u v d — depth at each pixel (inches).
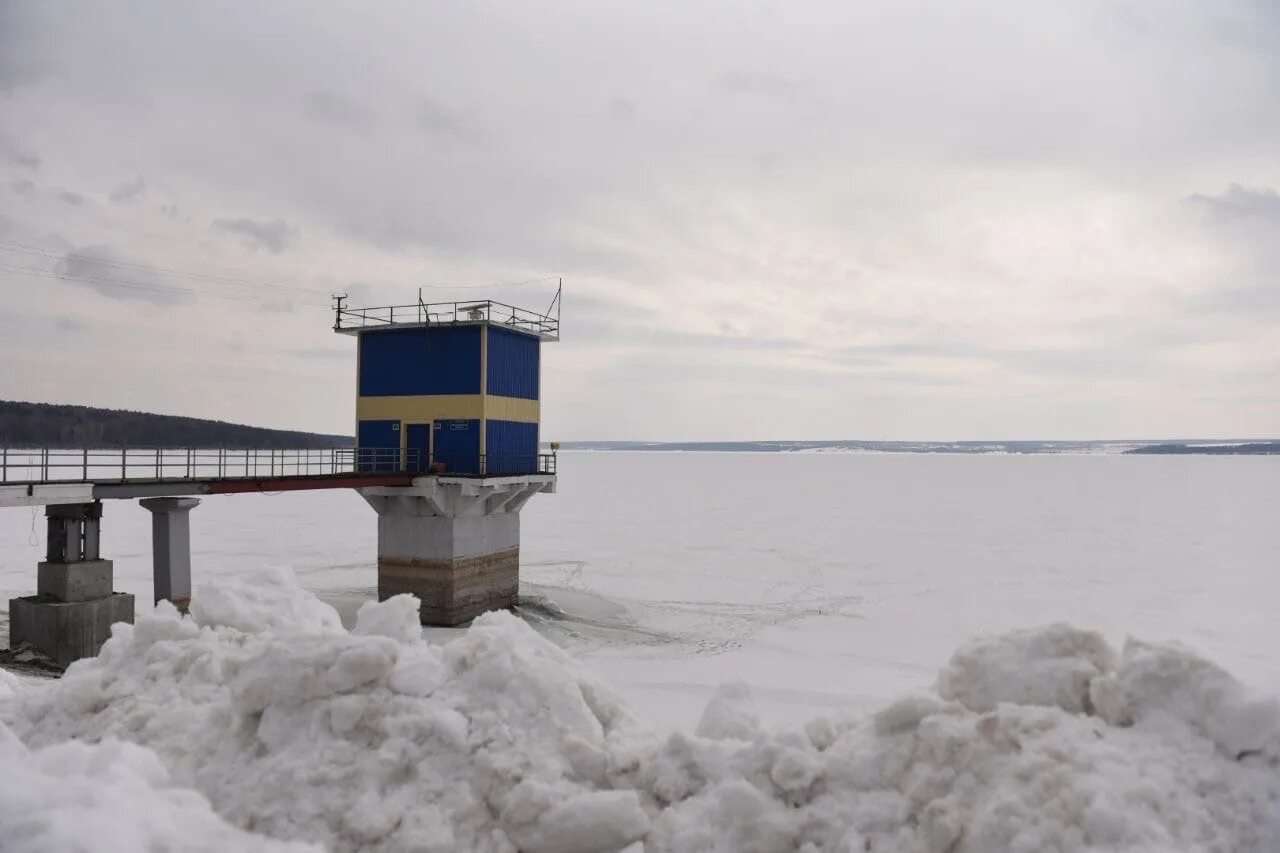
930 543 2596.0
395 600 398.0
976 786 239.6
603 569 2009.1
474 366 1325.0
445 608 1288.1
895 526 3147.1
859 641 1267.2
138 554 2057.1
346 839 258.8
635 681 971.9
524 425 1438.2
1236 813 216.2
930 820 236.7
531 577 1863.9
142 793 251.4
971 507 4077.3
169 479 997.2
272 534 2689.5
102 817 224.4
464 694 302.0
